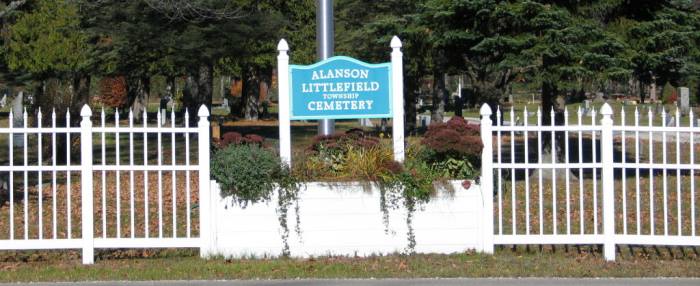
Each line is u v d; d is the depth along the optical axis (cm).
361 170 930
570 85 1458
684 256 967
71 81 2631
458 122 960
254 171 918
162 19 2159
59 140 1984
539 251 987
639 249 1008
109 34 2236
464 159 942
